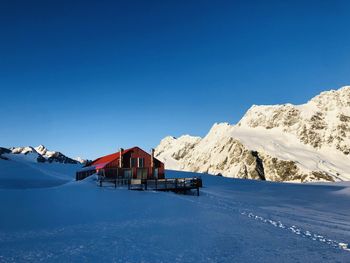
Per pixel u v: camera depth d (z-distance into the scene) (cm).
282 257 1578
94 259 1395
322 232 2256
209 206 3184
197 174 11912
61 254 1446
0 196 3119
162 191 4741
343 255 1658
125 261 1385
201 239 1831
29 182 6744
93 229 1936
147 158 6378
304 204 4409
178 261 1426
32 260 1356
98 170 6288
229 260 1482
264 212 3127
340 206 4344
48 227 1952
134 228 2006
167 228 2058
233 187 7094
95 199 3259
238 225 2284
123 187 4878
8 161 10025
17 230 1859
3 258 1372
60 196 3359
